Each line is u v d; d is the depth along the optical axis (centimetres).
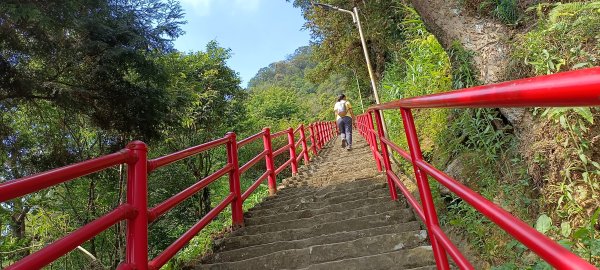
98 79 721
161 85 805
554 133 299
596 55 287
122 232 954
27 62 690
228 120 1856
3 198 117
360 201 456
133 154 214
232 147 435
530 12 371
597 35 288
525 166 336
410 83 686
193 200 1495
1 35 590
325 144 1513
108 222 177
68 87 702
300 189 639
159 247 1266
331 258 327
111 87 735
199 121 1605
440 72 570
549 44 312
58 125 873
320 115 4356
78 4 620
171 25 775
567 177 286
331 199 500
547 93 69
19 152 782
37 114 823
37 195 930
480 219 343
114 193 1076
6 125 738
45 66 707
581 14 313
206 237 575
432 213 200
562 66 303
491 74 376
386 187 520
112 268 921
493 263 308
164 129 896
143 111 779
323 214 427
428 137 605
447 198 441
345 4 1694
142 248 206
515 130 350
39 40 636
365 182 587
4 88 623
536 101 74
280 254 334
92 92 724
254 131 2377
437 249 195
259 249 363
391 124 841
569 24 310
